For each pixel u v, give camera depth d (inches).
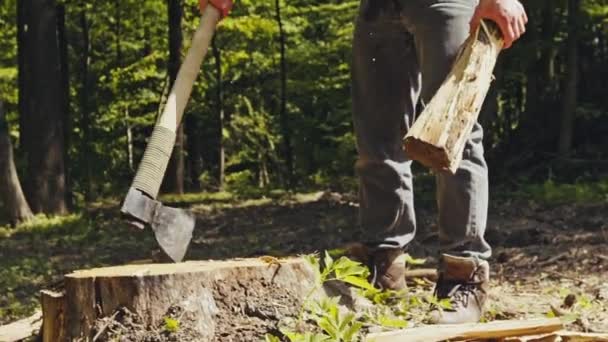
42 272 478.0
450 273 196.7
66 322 170.9
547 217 587.5
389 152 210.2
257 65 1358.3
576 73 902.4
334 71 1311.5
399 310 192.5
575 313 222.4
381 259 211.5
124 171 1317.7
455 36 189.3
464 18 189.6
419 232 531.2
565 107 896.9
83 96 1172.5
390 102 208.8
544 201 691.4
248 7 1256.2
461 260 194.7
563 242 468.1
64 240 639.1
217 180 1318.9
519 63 951.0
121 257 535.8
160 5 1227.2
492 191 799.1
